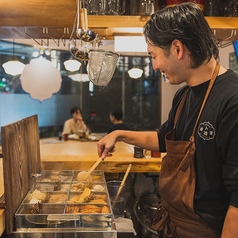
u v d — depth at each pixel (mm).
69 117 6297
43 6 1386
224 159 971
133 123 6617
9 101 5141
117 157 2016
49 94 5281
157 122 6484
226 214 966
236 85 988
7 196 1141
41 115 5777
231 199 940
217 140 976
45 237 1150
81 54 1367
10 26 1641
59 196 1424
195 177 1052
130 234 1546
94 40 1366
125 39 1934
